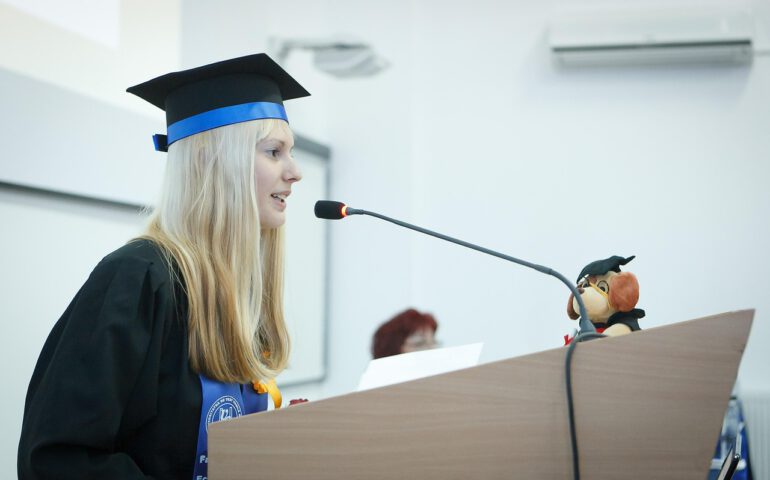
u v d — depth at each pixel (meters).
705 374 0.87
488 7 4.51
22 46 2.45
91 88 2.73
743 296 4.01
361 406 0.94
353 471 0.93
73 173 2.62
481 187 4.41
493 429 0.91
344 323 4.53
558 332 4.21
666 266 4.10
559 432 0.90
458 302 4.37
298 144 4.27
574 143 4.30
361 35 4.62
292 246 4.22
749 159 4.07
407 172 4.50
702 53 4.07
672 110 4.18
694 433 0.87
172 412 1.21
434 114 4.53
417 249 4.46
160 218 1.35
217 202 1.34
